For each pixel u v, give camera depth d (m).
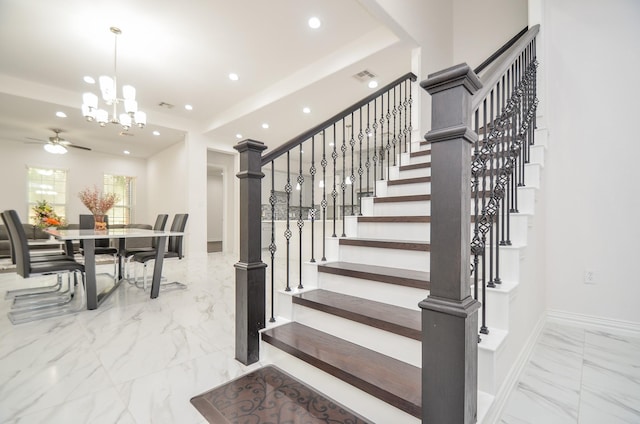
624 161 2.49
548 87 2.79
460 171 1.04
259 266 1.90
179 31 3.72
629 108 2.48
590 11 2.65
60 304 3.18
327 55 4.29
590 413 1.44
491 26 4.18
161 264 3.50
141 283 4.21
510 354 1.57
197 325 2.56
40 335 2.34
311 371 1.60
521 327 1.80
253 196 1.89
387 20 3.22
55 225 5.23
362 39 3.89
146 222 9.21
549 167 2.75
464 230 1.06
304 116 5.85
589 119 2.62
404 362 1.49
